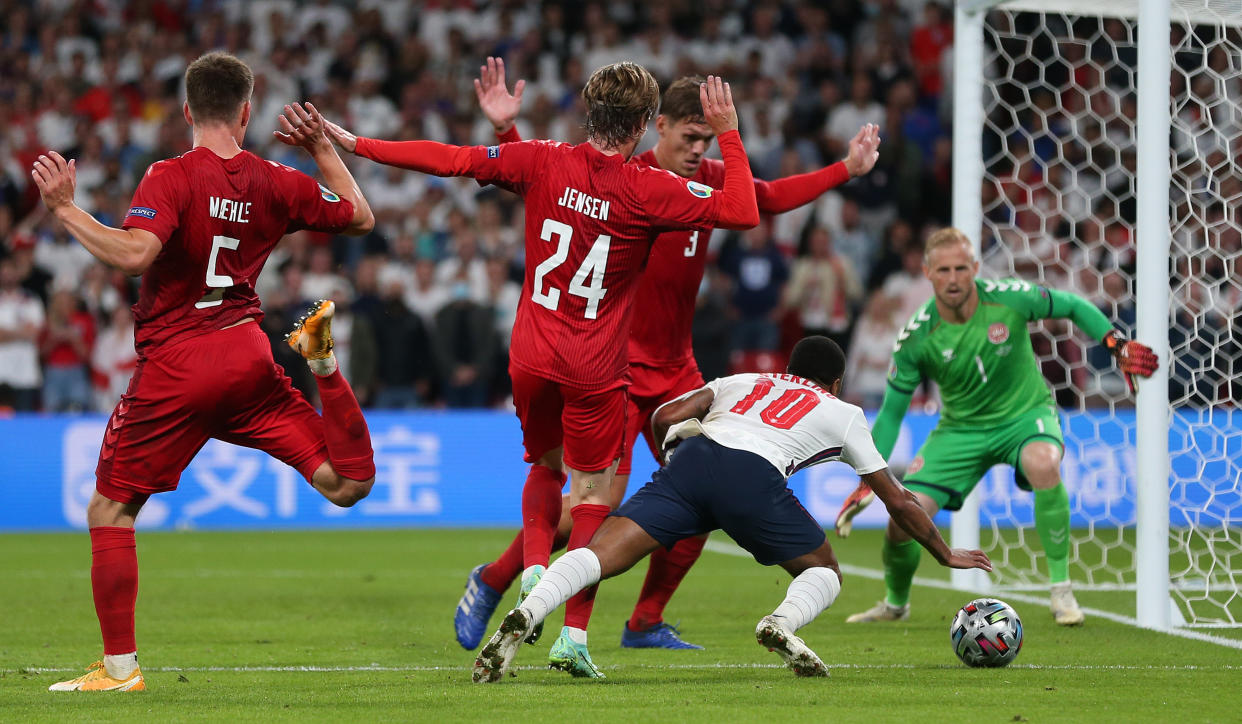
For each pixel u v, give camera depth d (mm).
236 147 11156
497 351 35906
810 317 36938
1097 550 29047
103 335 35750
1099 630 15922
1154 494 16203
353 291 37594
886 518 34656
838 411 11727
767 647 11711
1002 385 16891
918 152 41438
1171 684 11617
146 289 11078
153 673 12617
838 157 42500
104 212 39125
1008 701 10562
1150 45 15836
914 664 13172
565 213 11641
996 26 41031
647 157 14375
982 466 17219
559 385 11867
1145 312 15992
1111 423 33062
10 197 39531
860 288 37844
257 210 11109
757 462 11422
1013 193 38844
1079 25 40594
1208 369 19250
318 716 9750
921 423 34438
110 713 9922
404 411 34344
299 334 10961
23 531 32312
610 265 11719
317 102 43375
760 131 43250
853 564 25547
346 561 25734
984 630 12734
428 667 13203
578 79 45438
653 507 11375
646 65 45688
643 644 14680
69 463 32781
